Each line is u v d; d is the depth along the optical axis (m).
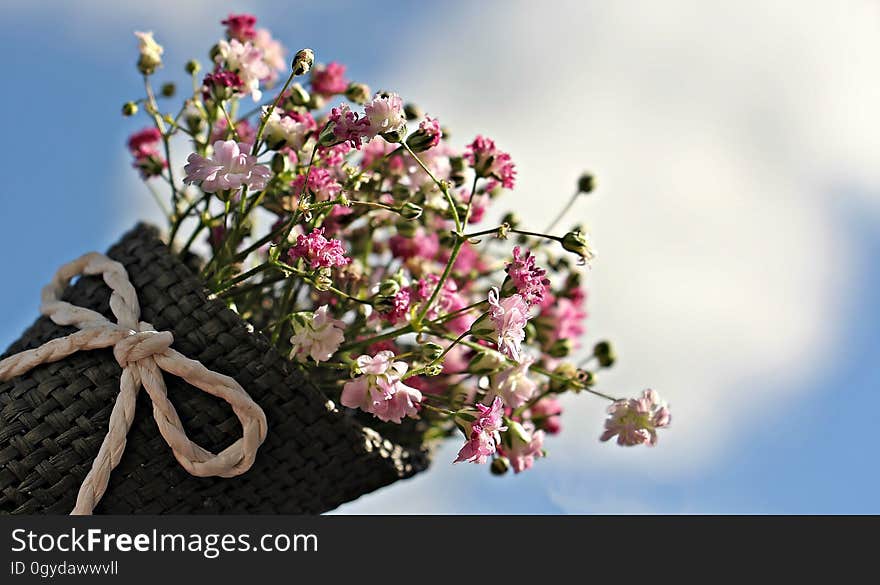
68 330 0.33
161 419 0.33
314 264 0.34
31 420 0.33
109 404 0.33
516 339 0.34
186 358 0.33
